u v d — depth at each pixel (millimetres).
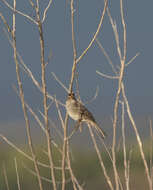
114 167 6766
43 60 6598
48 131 6754
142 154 6781
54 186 6773
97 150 7152
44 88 6660
